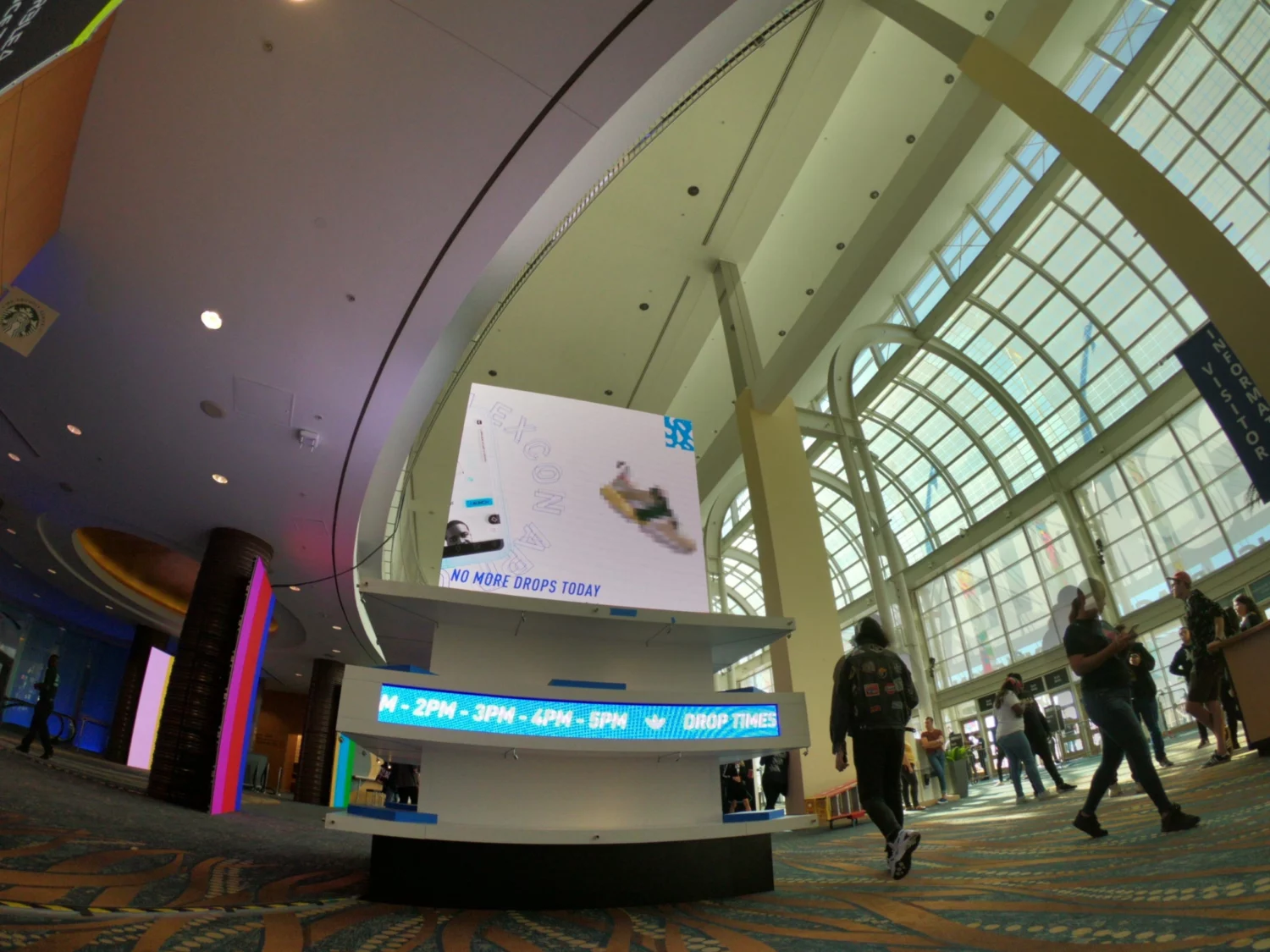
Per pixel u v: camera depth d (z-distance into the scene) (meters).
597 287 16.80
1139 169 7.27
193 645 10.55
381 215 6.11
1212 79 13.46
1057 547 19.94
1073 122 8.04
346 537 11.66
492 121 5.37
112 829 4.40
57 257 6.75
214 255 6.59
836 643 13.06
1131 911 1.86
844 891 2.97
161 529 12.53
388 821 2.81
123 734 18.16
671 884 3.13
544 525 3.94
